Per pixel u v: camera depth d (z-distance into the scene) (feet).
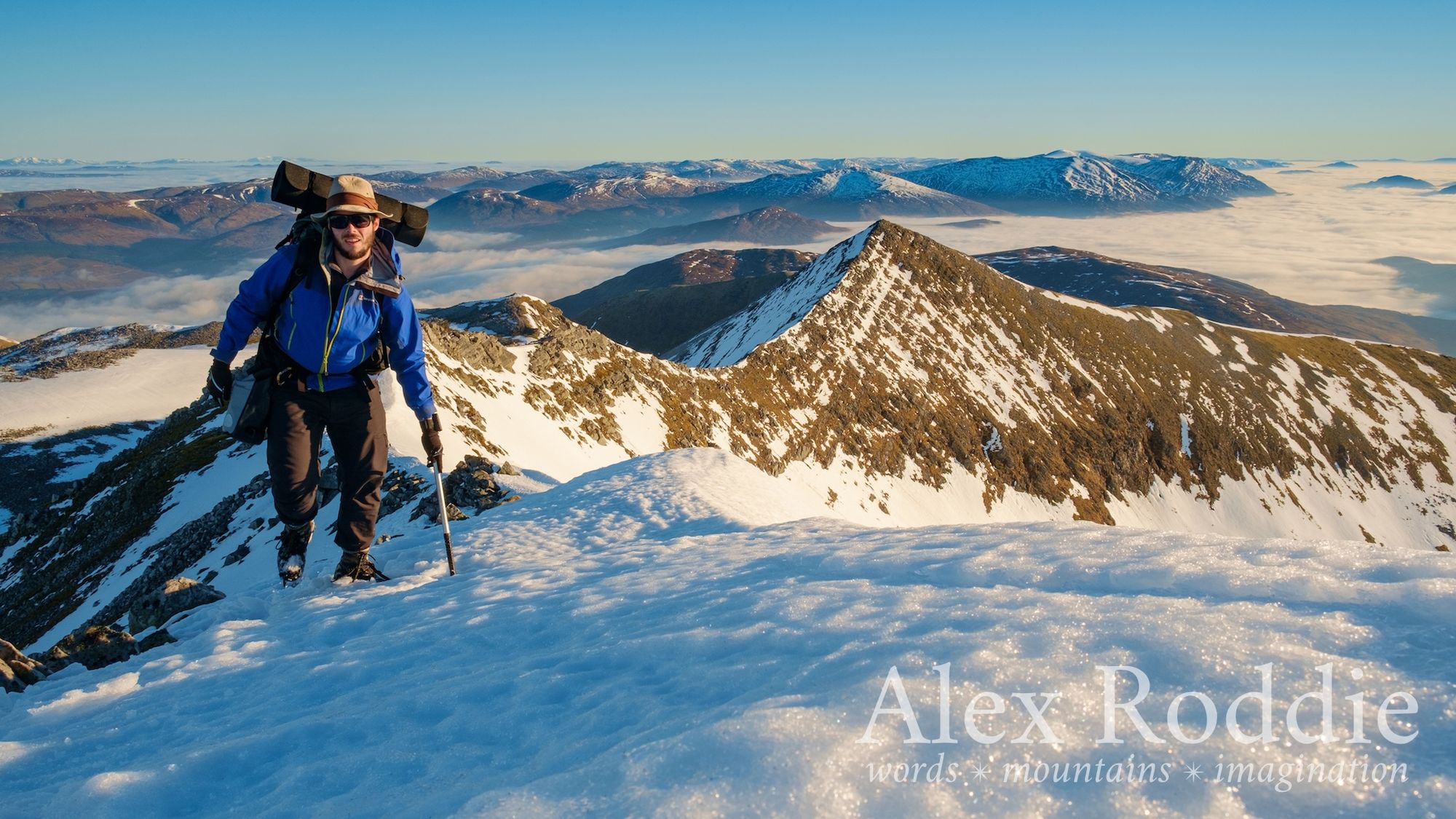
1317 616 11.84
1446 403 514.68
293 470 24.14
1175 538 17.92
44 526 212.64
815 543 24.56
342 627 22.22
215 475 157.07
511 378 220.02
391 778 11.77
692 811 8.42
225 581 86.22
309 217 22.63
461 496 58.13
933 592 15.62
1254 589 13.87
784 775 8.88
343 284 22.34
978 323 433.48
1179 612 12.57
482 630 19.62
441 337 206.69
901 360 383.24
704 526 36.27
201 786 12.48
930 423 358.43
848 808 8.29
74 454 479.41
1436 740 8.25
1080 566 16.52
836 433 330.34
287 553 26.55
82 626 113.91
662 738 10.30
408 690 15.57
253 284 22.29
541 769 10.81
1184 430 426.92
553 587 23.53
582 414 232.94
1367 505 435.94
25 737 17.04
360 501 26.21
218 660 20.27
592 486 47.34
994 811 7.98
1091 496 373.40
